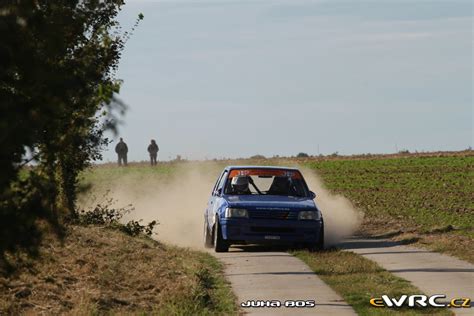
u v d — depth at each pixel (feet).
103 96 100.63
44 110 93.30
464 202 387.34
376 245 242.17
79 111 103.55
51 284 151.02
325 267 188.96
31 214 94.48
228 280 173.37
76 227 211.00
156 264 182.80
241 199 232.94
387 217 332.80
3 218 93.15
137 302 148.77
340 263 195.42
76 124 101.96
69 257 172.86
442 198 409.28
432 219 319.47
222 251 229.04
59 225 99.81
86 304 137.18
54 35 95.66
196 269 179.83
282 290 160.04
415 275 177.99
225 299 149.69
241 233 224.94
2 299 138.92
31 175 96.27
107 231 219.20
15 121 88.99
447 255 212.23
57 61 98.32
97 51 119.44
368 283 165.58
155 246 217.36
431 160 640.58
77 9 101.86
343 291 157.07
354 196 429.38
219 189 244.83
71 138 100.83
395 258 207.10
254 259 208.03
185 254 211.41
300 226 225.76
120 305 145.69
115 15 200.03
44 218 96.58
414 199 407.03
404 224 305.32
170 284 162.71
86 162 217.15
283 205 227.81
